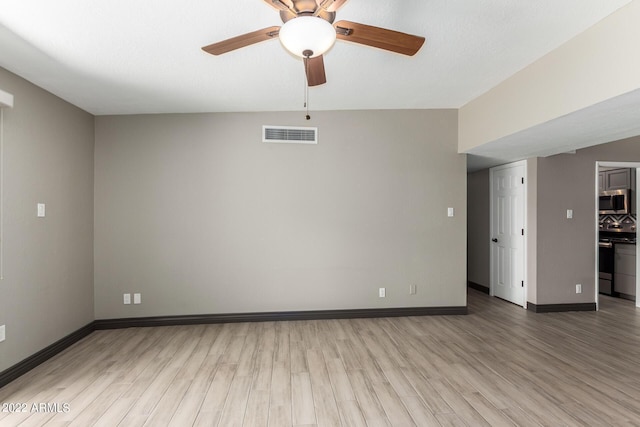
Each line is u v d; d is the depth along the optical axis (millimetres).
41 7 1864
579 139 3188
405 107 3809
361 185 3855
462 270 3975
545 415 2033
